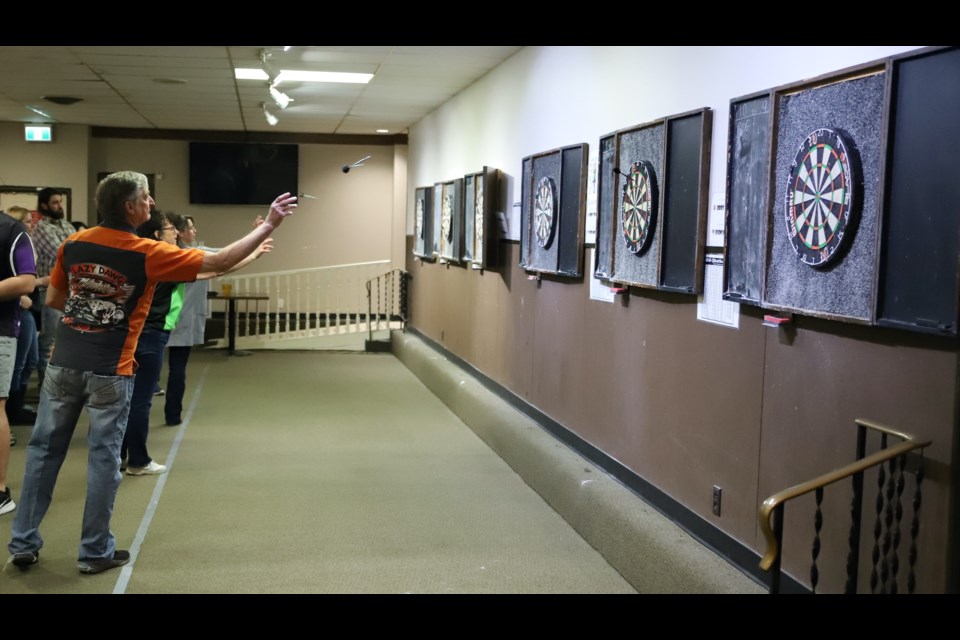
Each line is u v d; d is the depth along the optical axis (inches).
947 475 89.8
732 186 129.7
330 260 539.2
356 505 186.5
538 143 232.8
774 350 120.1
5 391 169.0
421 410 297.4
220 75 313.7
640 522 147.9
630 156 168.1
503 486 204.5
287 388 334.3
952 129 88.0
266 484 200.8
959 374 88.4
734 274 129.2
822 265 107.0
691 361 144.1
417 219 430.9
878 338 99.6
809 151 109.4
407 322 461.4
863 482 102.1
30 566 145.6
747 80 127.6
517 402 245.8
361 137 516.7
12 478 198.7
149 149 518.3
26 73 316.2
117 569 146.3
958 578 89.0
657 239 154.6
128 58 284.8
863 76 100.5
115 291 137.7
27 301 226.1
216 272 140.7
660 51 156.2
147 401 203.2
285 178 531.5
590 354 189.9
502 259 266.1
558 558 157.8
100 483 141.6
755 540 124.2
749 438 126.3
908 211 93.9
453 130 349.4
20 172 484.7
